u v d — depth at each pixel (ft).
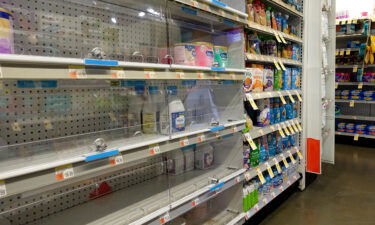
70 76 3.19
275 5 8.48
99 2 5.24
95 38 5.28
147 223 4.42
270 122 8.55
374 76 16.43
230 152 7.16
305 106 10.38
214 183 5.96
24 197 4.37
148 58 5.99
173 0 4.70
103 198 5.31
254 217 8.30
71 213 4.71
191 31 6.93
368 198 9.82
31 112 4.46
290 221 8.30
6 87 4.16
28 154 3.70
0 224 3.99
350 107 18.94
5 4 4.06
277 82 8.73
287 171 9.84
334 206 9.27
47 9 4.58
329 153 11.97
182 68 4.66
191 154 6.96
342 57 17.56
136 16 5.93
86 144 4.31
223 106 7.20
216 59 6.22
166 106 5.11
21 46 4.23
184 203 5.12
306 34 10.14
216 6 5.44
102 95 5.43
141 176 6.20
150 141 4.34
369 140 18.16
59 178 3.17
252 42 7.60
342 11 16.07
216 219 6.88
